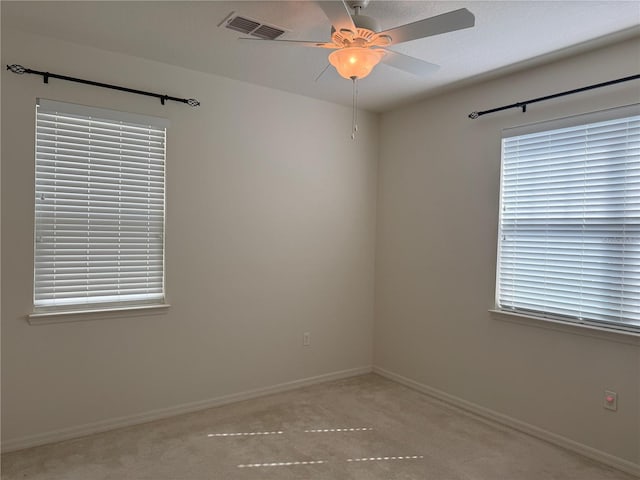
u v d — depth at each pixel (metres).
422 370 3.83
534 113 3.01
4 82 2.58
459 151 3.53
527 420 3.04
